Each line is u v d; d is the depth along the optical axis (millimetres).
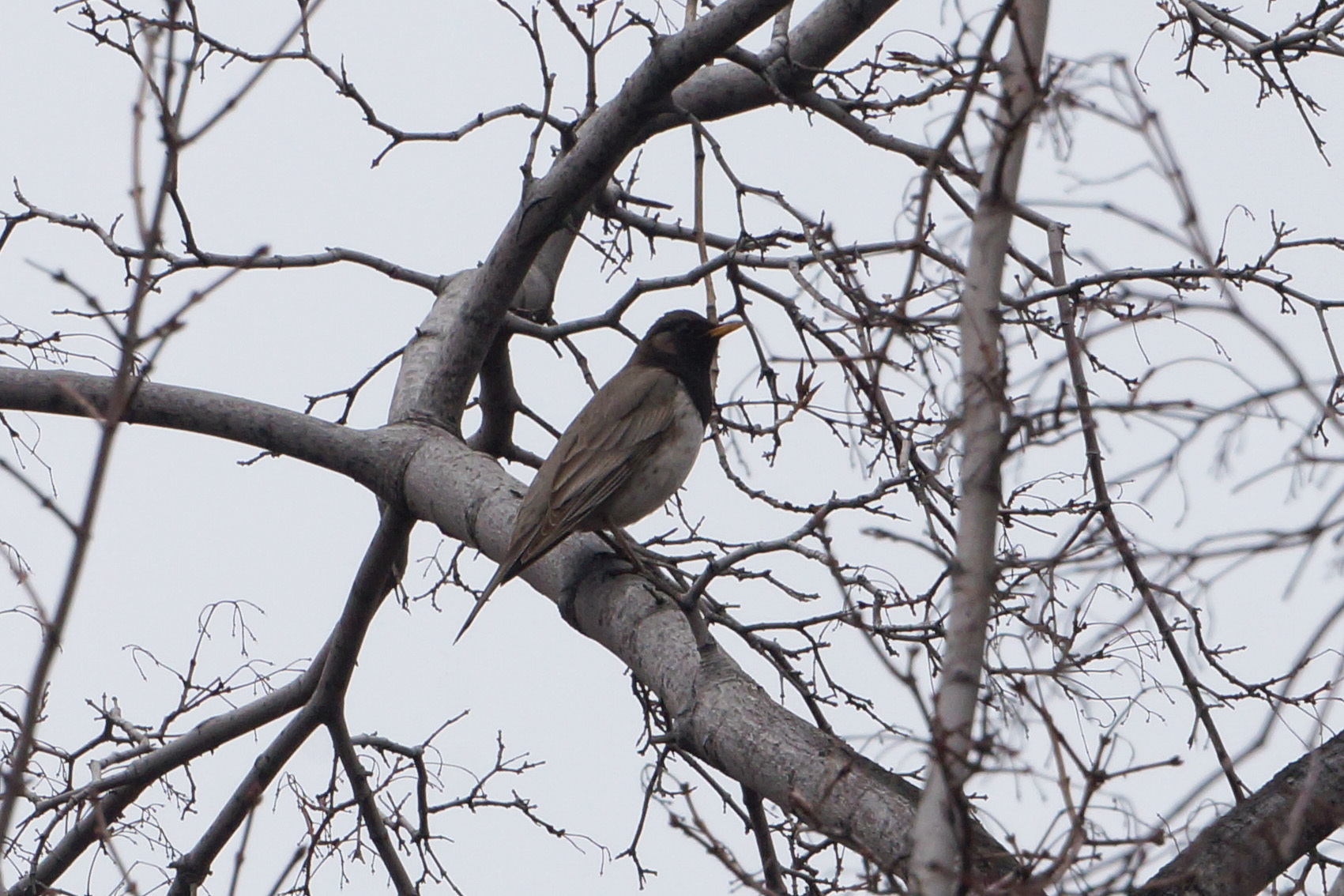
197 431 13641
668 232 15977
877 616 8742
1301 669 5902
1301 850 7312
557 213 13305
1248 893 7195
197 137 5895
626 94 12547
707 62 12164
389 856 15031
